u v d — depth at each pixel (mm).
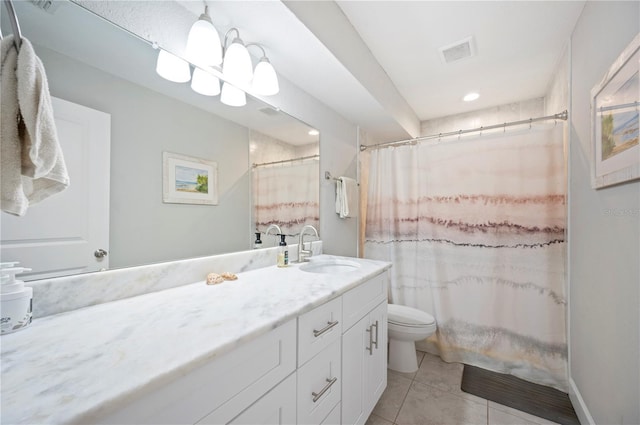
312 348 915
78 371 489
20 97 541
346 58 1528
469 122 2879
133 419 455
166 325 693
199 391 559
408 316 1957
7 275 659
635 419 930
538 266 1809
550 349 1756
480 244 2000
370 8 1459
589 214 1338
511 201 1901
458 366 1998
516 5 1427
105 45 897
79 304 815
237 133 1366
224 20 1153
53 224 779
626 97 941
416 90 2402
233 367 633
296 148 1750
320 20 1296
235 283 1121
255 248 1468
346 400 1137
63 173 624
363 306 1301
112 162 911
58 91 790
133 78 970
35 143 548
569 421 1449
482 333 1981
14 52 551
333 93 1829
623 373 1012
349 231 2383
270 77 1263
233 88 1340
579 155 1487
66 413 386
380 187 2445
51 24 782
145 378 468
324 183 2031
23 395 423
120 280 910
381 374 1515
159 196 1046
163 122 1063
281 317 752
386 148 2453
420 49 1814
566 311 1704
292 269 1422
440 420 1464
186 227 1142
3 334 629
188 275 1111
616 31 1057
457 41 1732
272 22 1163
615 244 1067
